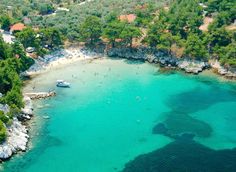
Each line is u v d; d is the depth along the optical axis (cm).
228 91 17525
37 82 18025
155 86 17925
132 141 13800
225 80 18525
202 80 18562
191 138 13925
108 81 18288
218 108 16062
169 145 13500
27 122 14812
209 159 12669
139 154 13025
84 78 18512
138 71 19362
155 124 14912
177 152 13075
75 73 19000
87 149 13325
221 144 13538
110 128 14638
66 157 12862
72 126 14700
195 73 19162
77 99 16650
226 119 15212
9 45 18712
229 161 12556
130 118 15338
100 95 17012
